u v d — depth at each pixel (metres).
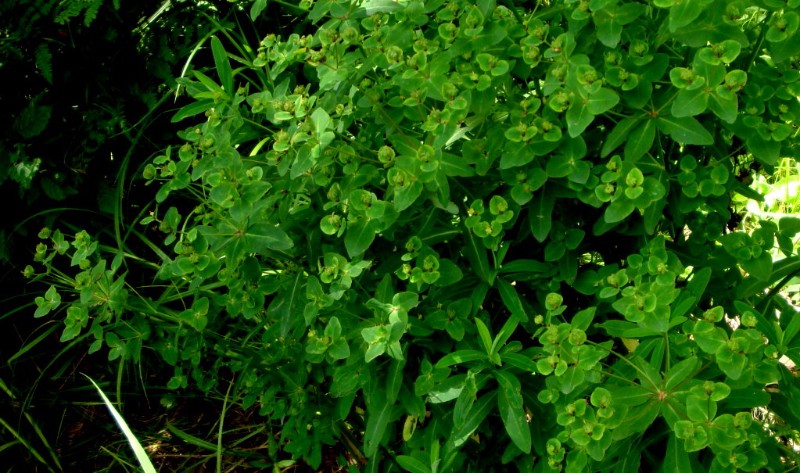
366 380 1.95
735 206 2.67
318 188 2.07
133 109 3.04
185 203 3.14
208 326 2.46
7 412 2.85
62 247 2.27
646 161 1.89
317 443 2.43
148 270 3.11
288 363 2.40
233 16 3.04
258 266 2.06
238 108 2.25
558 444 1.75
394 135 1.98
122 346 2.29
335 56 1.95
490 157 1.88
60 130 2.94
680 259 2.10
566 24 2.11
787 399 1.83
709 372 1.77
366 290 2.13
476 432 2.26
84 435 2.93
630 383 1.78
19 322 3.10
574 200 2.04
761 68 1.85
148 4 2.98
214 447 2.77
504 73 1.81
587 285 2.02
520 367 1.85
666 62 1.74
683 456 1.69
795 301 3.02
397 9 1.95
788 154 1.92
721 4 1.66
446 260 1.95
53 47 2.88
